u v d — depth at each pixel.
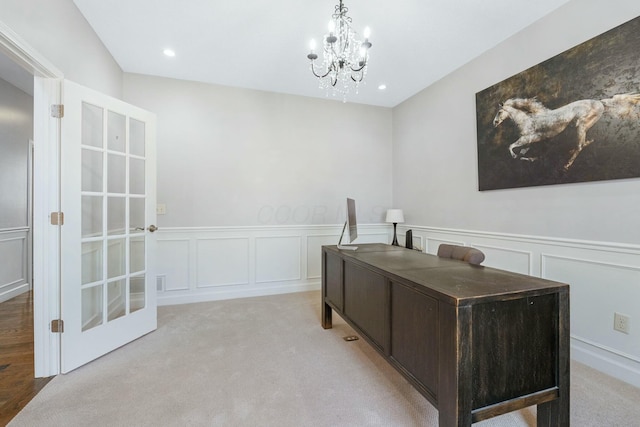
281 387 1.79
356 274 2.06
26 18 1.60
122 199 2.39
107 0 2.11
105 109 2.23
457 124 3.16
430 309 1.28
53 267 1.91
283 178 3.81
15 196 3.55
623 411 1.56
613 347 1.92
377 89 3.70
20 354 2.17
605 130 1.90
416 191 3.84
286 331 2.62
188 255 3.42
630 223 1.81
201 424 1.47
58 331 1.92
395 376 1.91
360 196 4.21
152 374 1.92
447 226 3.34
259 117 3.69
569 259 2.14
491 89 2.72
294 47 2.74
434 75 3.31
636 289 1.81
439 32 2.49
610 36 1.86
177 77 3.33
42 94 1.88
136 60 2.96
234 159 3.58
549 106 2.23
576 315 2.12
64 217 1.93
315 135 3.96
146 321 2.55
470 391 1.13
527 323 1.24
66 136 1.94
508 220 2.62
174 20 2.34
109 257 2.32
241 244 3.63
